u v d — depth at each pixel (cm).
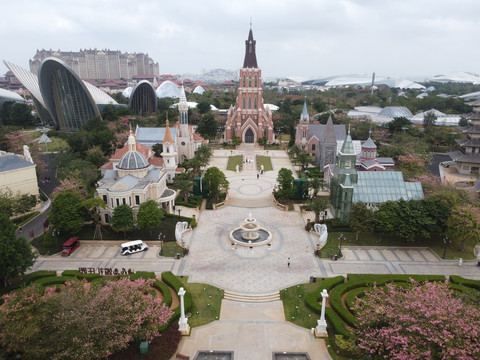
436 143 16800
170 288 6112
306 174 12712
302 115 15862
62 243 7650
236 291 6075
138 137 14088
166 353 4641
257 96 17950
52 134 18050
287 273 6644
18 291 4562
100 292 4550
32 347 4059
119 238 7881
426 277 6266
